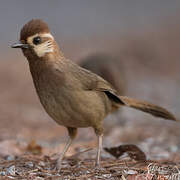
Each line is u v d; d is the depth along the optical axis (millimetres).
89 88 9383
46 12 37000
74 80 9148
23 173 8633
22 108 18047
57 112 9164
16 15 34656
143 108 10836
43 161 9844
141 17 40031
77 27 35906
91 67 16156
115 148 9875
